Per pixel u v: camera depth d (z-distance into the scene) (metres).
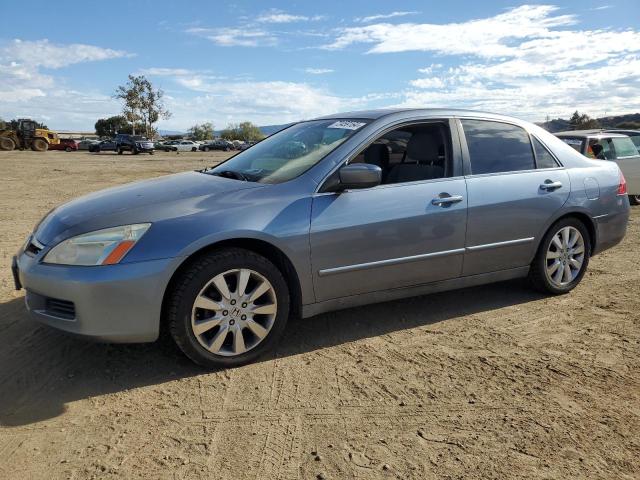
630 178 10.21
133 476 2.38
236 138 109.00
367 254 3.70
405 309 4.49
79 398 3.04
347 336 3.93
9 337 3.84
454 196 4.02
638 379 3.29
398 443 2.63
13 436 2.67
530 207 4.40
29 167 23.52
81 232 3.13
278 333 3.52
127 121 86.56
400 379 3.27
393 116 4.04
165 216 3.22
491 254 4.28
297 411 2.91
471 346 3.76
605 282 5.25
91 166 25.34
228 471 2.41
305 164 3.75
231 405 2.97
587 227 4.94
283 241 3.39
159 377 3.29
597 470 2.43
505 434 2.71
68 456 2.52
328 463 2.47
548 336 3.94
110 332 3.06
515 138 4.55
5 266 5.71
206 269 3.20
